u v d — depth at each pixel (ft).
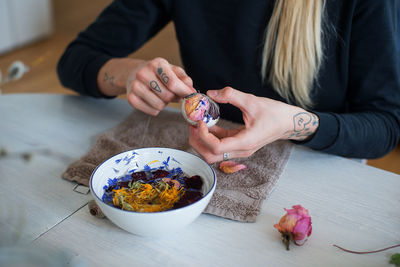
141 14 2.67
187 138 2.18
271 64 2.49
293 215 1.44
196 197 1.53
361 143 2.08
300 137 1.99
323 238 1.52
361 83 2.30
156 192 1.56
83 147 2.09
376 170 1.94
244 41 2.49
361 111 2.32
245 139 1.72
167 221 1.37
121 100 2.63
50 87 5.90
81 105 2.54
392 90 2.22
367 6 2.16
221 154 1.79
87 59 2.50
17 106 2.50
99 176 1.58
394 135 2.21
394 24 2.20
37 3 7.30
